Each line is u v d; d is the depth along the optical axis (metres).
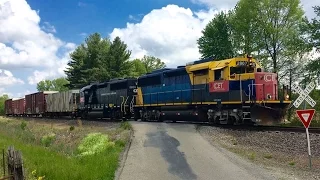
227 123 22.33
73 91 45.31
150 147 16.48
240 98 21.22
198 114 24.55
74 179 11.27
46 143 24.48
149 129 22.05
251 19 38.94
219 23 46.75
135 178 11.48
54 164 13.20
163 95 28.30
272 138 17.16
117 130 23.98
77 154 17.78
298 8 37.94
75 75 74.00
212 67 23.16
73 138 24.59
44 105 55.34
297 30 36.75
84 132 26.16
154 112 29.47
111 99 36.22
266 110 20.47
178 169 12.40
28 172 11.57
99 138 20.48
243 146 16.66
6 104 81.62
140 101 31.70
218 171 11.94
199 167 12.55
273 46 38.72
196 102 24.59
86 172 11.77
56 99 50.59
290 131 18.30
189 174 11.70
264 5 37.88
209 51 46.50
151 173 12.04
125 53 71.00
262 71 22.94
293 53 35.38
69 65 75.94
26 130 33.94
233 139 17.97
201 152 14.94
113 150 16.73
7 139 23.03
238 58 22.17
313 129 18.45
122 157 14.91
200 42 48.28
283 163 13.40
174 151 15.30
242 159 13.84
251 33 39.91
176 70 26.78
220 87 22.47
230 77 21.94
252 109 20.47
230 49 45.66
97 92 39.88
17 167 7.40
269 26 37.62
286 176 11.27
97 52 71.81
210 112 23.44
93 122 34.56
